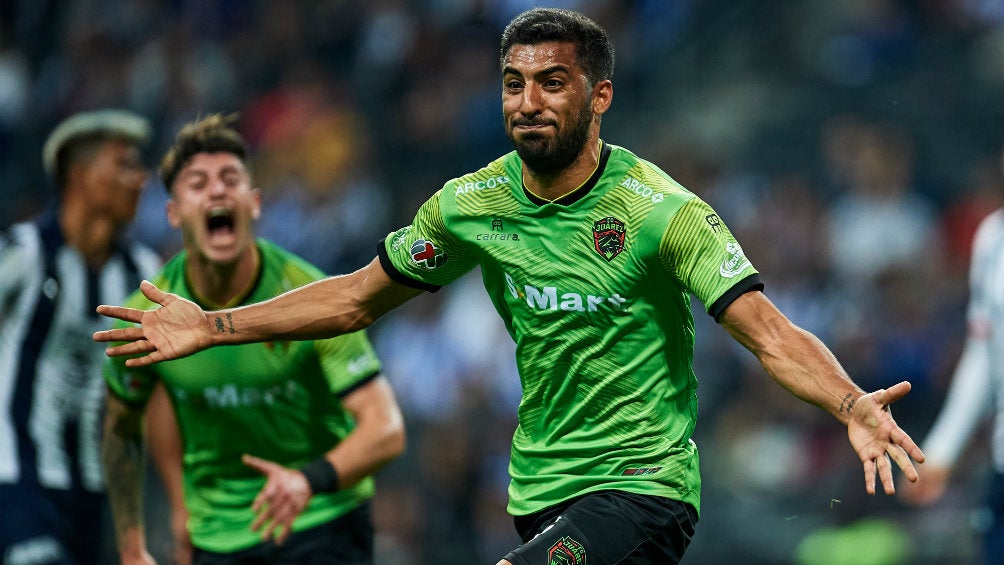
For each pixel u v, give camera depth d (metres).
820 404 12.58
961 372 24.14
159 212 49.16
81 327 21.53
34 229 21.48
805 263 40.06
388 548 35.72
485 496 36.00
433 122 49.28
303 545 19.00
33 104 56.34
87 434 21.55
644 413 13.92
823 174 43.72
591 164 13.76
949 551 31.97
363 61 52.31
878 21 46.69
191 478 19.30
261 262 19.27
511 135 13.57
